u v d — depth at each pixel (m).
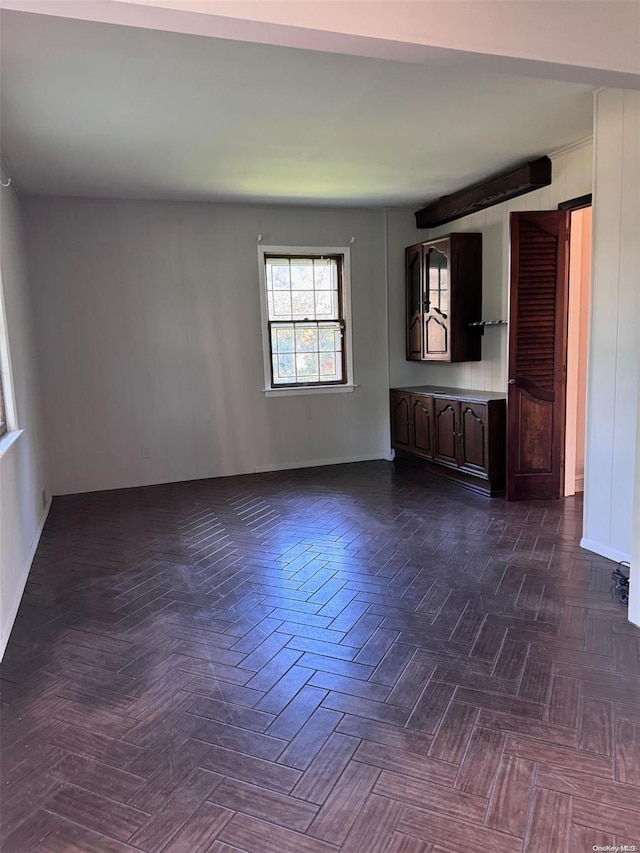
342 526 4.05
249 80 2.74
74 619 2.76
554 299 4.25
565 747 1.81
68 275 5.00
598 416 3.30
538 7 1.99
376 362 6.10
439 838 1.50
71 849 1.50
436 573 3.18
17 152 3.67
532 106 3.18
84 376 5.15
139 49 2.40
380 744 1.85
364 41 1.82
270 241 5.57
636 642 2.42
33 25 2.18
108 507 4.72
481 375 5.27
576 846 1.46
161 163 4.02
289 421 5.88
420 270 5.57
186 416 5.52
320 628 2.61
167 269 5.29
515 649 2.38
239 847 1.49
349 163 4.16
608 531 3.31
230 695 2.13
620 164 3.00
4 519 2.68
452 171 4.44
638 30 2.13
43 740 1.91
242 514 4.43
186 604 2.89
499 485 4.63
